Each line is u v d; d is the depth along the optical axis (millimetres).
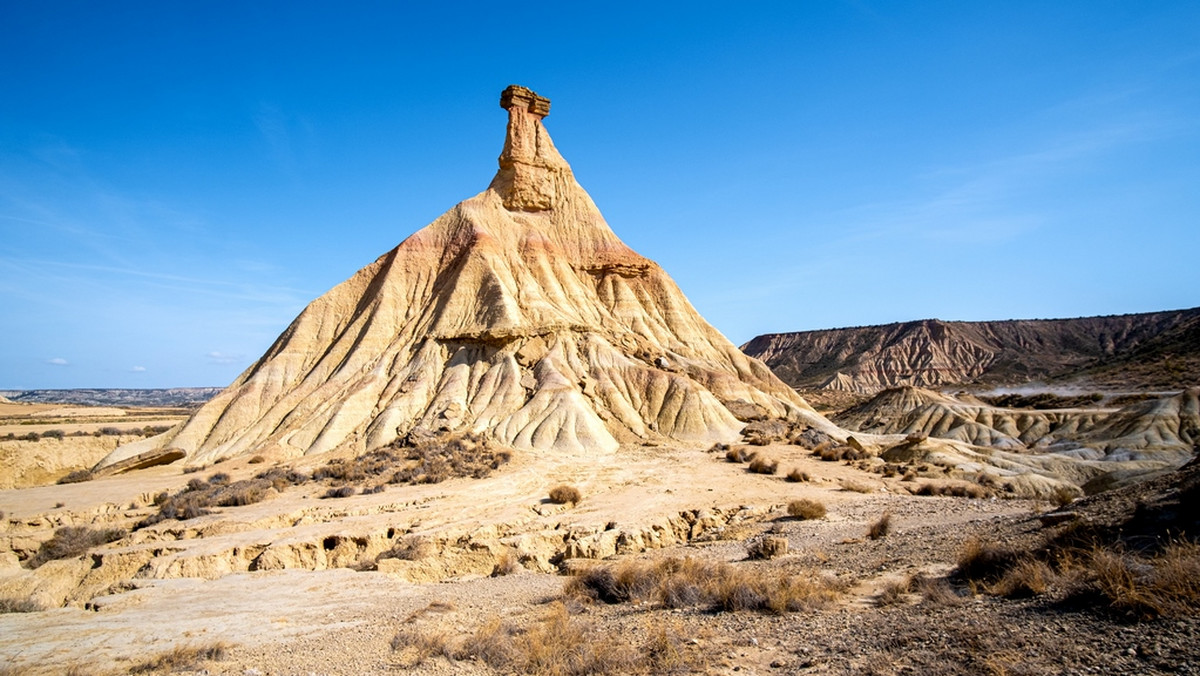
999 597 12750
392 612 18062
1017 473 51562
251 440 57219
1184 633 9195
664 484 41406
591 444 52406
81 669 13594
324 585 21766
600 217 88062
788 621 13336
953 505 33531
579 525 30891
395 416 56344
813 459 52062
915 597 14062
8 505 37906
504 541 27859
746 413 65188
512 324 64562
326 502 36406
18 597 24156
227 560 26500
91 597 22984
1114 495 18812
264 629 16672
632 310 79000
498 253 75875
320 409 58969
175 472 50594
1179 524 13469
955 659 9984
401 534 29609
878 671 10062
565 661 12164
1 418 94312
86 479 49625
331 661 13438
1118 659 8977
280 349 69688
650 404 61281
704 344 79938
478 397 59125
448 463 46156
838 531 26609
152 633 16328
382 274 75562
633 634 13523
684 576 17453
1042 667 9195
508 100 88688
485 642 13492
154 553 26703
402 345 66750
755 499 37062
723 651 11914
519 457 48312
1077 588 11469
